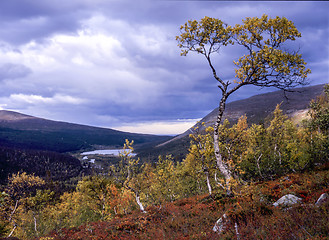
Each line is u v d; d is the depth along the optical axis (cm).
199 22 1680
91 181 3403
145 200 2883
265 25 1501
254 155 2402
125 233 1355
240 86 1655
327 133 3098
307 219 742
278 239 652
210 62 1717
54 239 1560
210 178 3281
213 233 906
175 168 3838
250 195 1277
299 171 2041
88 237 1423
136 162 2266
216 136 1692
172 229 1180
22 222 3262
